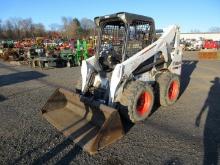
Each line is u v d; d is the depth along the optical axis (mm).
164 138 5129
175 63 7699
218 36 60625
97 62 6422
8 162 4234
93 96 6141
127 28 5672
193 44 38906
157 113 6664
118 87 5562
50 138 5074
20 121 6031
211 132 5449
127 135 5234
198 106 7355
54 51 19359
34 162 4238
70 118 5711
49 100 6152
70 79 11867
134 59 5793
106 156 4406
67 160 4289
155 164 4176
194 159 4336
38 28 72438
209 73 14023
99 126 5047
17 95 8680
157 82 6996
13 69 15930
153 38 6582
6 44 27000
